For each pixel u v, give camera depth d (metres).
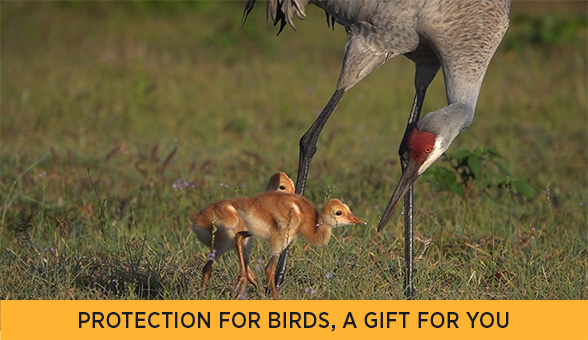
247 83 21.56
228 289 8.65
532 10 32.94
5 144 15.98
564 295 8.77
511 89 21.22
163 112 18.84
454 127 8.69
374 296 8.55
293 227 8.08
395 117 18.72
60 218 10.95
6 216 11.40
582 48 25.14
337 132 17.45
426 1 9.15
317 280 8.98
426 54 9.53
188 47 26.20
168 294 8.55
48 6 30.28
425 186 13.20
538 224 11.41
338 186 12.81
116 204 11.79
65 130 16.86
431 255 9.93
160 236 10.50
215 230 7.89
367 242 9.91
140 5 30.92
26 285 8.77
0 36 26.86
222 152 15.41
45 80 21.19
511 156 15.64
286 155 15.20
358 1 9.33
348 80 9.36
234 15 30.28
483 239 10.45
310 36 29.14
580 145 16.69
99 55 24.30
